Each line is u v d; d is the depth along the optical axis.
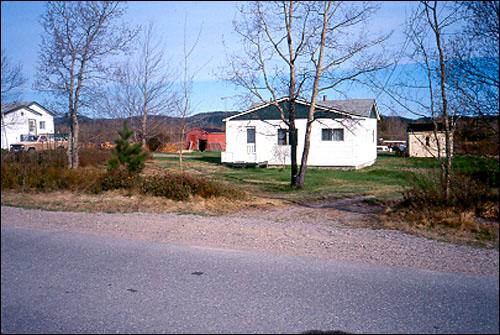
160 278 5.14
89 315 4.21
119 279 5.12
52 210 9.66
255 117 25.09
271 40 14.66
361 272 5.27
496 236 6.99
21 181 12.57
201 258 5.88
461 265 5.50
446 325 3.98
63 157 15.05
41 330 3.96
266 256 5.96
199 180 11.91
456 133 9.27
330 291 4.71
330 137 23.42
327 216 9.37
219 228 7.80
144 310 4.33
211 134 45.25
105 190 12.22
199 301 4.52
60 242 6.72
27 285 4.95
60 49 15.70
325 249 6.31
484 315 4.14
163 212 9.60
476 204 8.53
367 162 25.23
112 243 6.68
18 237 7.03
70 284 4.99
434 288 4.75
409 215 8.63
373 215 9.29
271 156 24.78
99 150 17.25
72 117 15.80
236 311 4.29
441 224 7.88
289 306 4.39
